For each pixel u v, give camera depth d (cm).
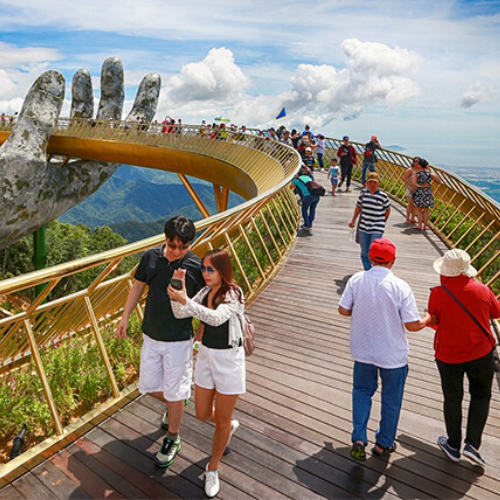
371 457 319
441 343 304
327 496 283
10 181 2381
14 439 345
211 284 269
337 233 1034
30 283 272
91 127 2923
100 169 3086
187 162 2417
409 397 399
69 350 449
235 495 282
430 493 287
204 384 275
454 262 294
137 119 3256
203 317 254
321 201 1462
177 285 249
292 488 289
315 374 436
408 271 775
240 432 346
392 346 294
